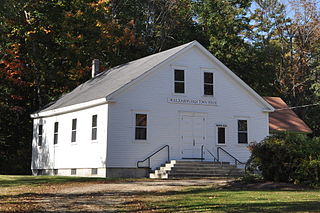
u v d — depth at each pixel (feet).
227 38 153.79
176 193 54.95
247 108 106.63
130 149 92.22
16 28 126.41
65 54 130.72
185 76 100.07
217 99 103.14
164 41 161.79
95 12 135.13
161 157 95.04
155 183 71.26
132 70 103.55
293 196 49.47
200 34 160.86
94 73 127.24
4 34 123.85
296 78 176.24
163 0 162.20
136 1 162.91
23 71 129.80
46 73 129.80
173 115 97.60
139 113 93.76
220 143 102.22
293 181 62.59
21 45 131.85
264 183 63.05
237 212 38.32
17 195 55.11
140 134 93.61
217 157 101.30
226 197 49.21
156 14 165.48
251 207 40.98
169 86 97.86
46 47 132.98
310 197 48.44
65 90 135.85
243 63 156.87
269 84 166.81
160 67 97.04
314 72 177.47
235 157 103.35
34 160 119.75
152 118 95.14
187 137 98.53
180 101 98.68
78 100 102.68
